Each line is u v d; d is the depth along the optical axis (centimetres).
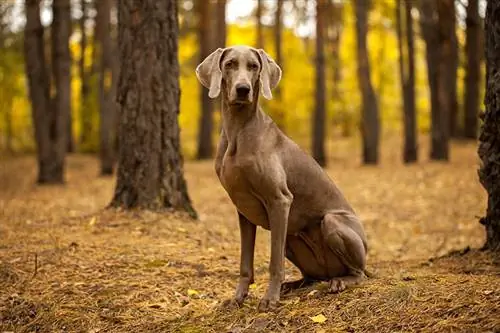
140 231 765
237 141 485
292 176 511
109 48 1983
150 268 627
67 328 494
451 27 1981
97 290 563
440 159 1947
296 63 2736
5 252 669
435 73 1997
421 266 616
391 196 1403
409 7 2048
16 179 1855
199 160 2336
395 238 1020
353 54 2969
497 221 598
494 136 589
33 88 1652
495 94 574
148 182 844
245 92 462
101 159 1944
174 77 859
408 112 2041
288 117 2725
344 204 541
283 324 452
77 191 1462
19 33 2614
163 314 518
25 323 507
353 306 456
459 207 1234
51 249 680
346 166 2116
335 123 3056
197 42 2827
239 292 509
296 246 545
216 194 1436
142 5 841
